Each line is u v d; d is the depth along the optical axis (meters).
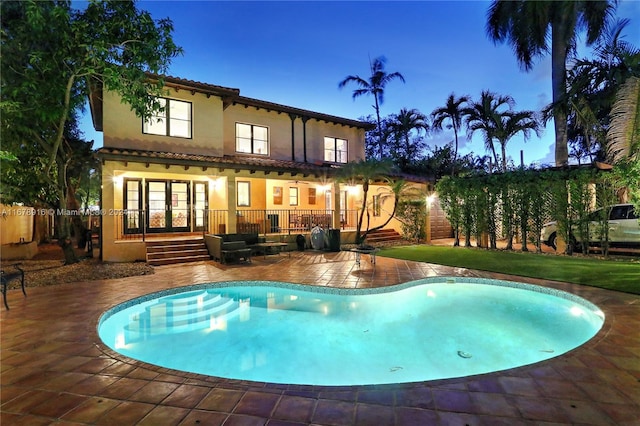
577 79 13.43
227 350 5.15
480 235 13.98
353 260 11.30
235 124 15.07
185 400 3.04
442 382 3.32
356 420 2.72
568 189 11.11
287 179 14.23
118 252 10.99
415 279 8.19
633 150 8.60
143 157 10.83
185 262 11.05
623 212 10.55
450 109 24.48
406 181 15.81
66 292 7.12
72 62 8.60
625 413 2.78
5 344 4.38
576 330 5.76
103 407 2.94
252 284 8.14
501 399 3.01
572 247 11.27
